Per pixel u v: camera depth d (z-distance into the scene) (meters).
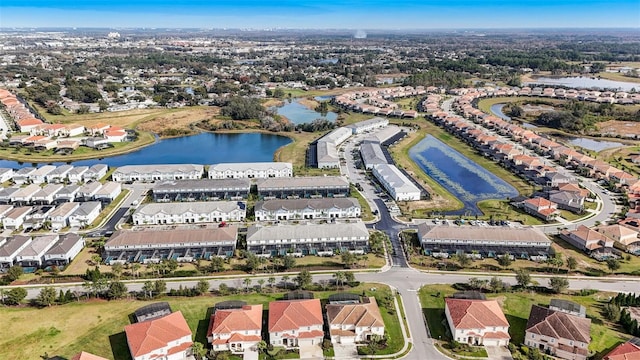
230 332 112.75
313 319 116.62
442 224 180.88
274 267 151.25
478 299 124.81
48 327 119.62
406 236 172.25
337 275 137.25
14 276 141.62
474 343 114.50
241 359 109.69
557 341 109.56
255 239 161.25
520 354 110.31
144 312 120.69
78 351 110.69
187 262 155.38
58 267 149.88
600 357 107.81
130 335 109.94
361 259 155.25
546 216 185.25
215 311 121.19
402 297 134.25
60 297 130.25
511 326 120.56
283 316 116.12
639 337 114.31
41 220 181.75
